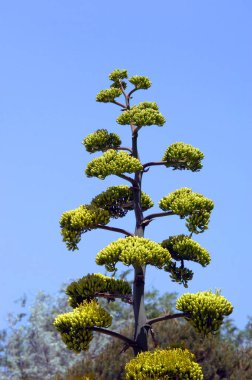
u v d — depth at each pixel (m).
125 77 16.30
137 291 14.31
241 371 18.03
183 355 13.96
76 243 14.78
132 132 15.19
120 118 15.20
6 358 23.42
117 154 14.62
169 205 14.88
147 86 15.98
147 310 24.50
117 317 25.05
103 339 23.75
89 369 18.47
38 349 23.94
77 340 13.80
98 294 14.69
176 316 14.16
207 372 17.97
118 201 15.32
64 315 14.00
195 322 13.95
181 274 14.77
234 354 19.05
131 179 14.88
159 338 19.12
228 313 14.00
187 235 14.95
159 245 14.20
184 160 14.96
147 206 15.95
